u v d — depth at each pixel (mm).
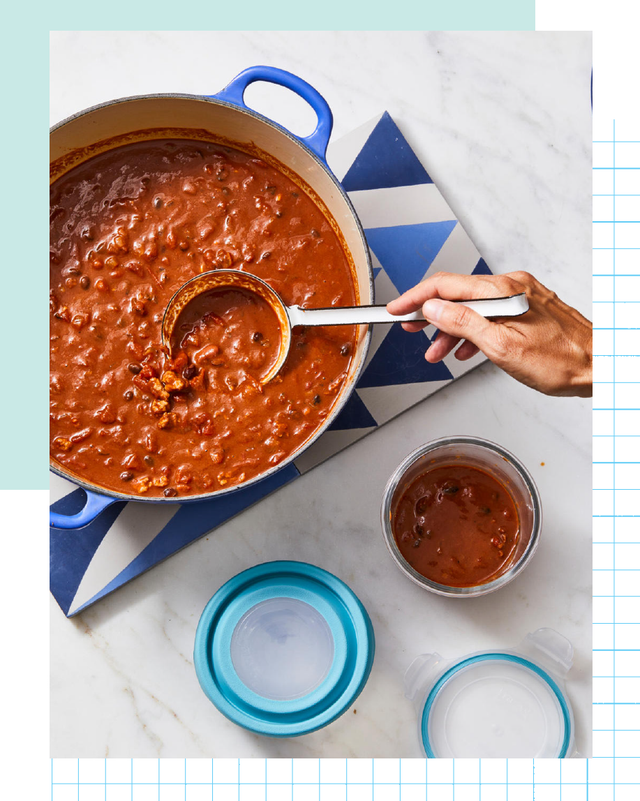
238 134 841
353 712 911
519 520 879
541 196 955
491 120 956
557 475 932
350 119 949
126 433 833
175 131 848
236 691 863
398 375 923
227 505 914
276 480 914
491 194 953
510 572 846
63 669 909
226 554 918
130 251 843
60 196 845
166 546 911
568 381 843
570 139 959
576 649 921
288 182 856
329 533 919
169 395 831
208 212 851
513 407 932
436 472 887
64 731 903
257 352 841
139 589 916
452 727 897
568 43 956
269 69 819
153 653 913
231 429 836
